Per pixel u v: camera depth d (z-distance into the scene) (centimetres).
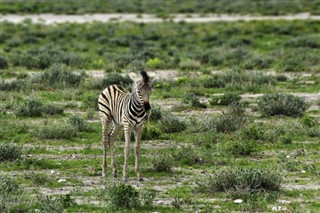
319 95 8325
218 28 16812
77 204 4159
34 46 13925
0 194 4138
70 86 8800
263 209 4050
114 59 11350
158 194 4419
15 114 7050
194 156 5306
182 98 8038
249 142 5766
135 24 18125
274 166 5119
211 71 10438
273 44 14038
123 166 5150
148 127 6119
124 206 4084
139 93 4453
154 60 10844
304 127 6444
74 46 13738
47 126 6419
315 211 4009
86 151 5634
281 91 8556
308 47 13238
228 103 7669
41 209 4000
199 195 4394
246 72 9750
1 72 10019
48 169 5084
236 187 4369
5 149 5281
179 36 15762
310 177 4844
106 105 4878
